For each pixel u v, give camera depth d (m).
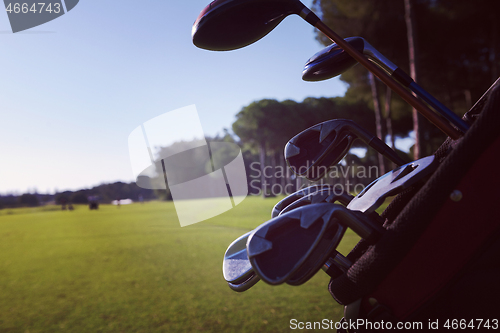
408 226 0.53
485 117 0.52
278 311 3.60
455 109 27.11
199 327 3.35
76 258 8.34
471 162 0.52
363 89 23.55
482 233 0.52
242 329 3.21
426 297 0.54
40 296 5.02
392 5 17.20
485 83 22.73
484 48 21.20
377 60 0.85
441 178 0.53
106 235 13.02
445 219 0.53
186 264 6.79
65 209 39.62
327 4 18.66
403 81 0.81
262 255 0.52
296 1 0.75
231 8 0.70
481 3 17.42
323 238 0.57
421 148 11.49
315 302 3.81
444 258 0.53
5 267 7.66
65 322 3.81
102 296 4.80
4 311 4.32
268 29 0.79
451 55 20.47
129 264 7.17
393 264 0.54
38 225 20.44
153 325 3.51
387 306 0.56
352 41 0.87
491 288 0.60
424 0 17.34
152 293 4.79
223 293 4.51
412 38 12.07
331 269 0.67
